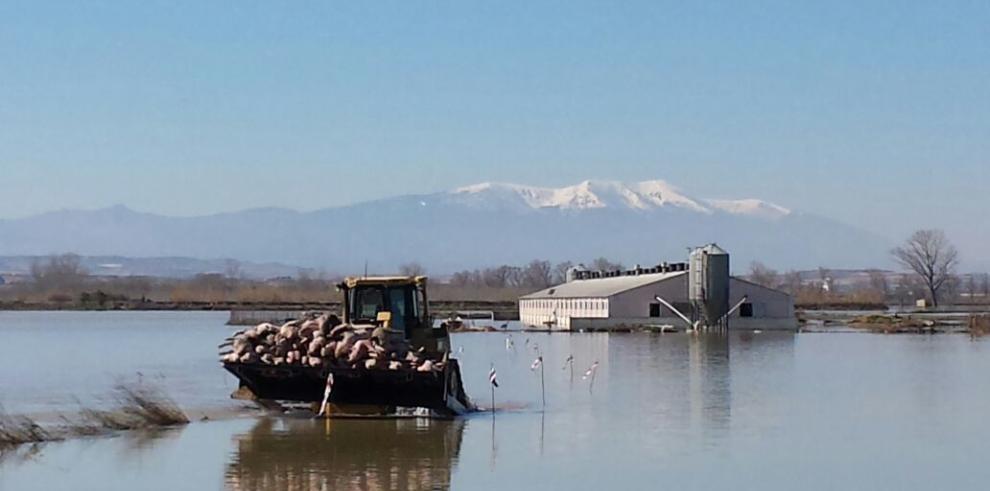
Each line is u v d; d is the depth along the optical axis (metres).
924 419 38.31
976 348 79.62
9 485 26.77
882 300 194.75
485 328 114.06
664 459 30.20
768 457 30.58
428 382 36.84
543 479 27.55
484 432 34.81
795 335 100.81
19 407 41.00
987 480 27.67
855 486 26.94
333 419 37.25
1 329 112.19
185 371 58.53
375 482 27.22
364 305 41.56
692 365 62.44
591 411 40.16
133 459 29.98
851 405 42.22
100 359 68.19
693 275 111.44
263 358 37.97
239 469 28.70
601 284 129.75
